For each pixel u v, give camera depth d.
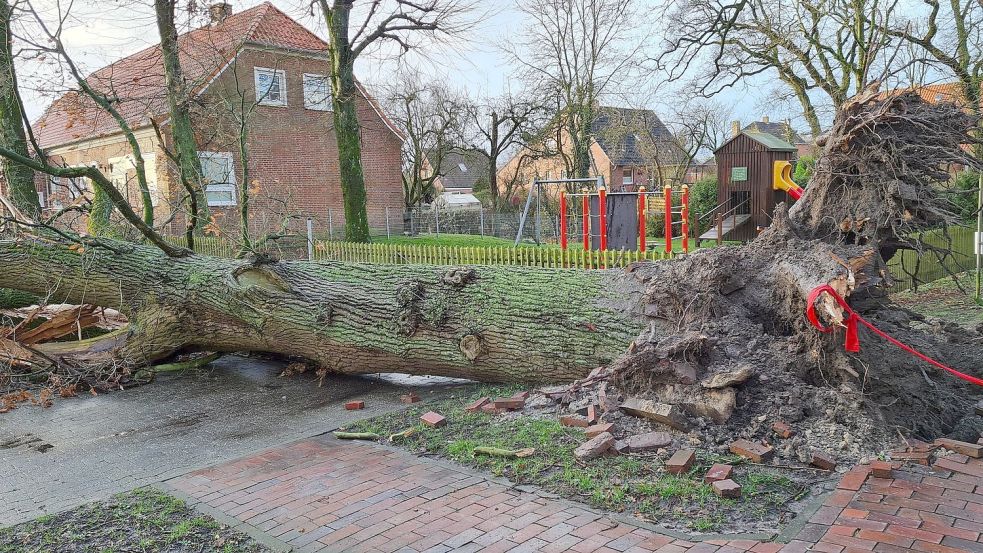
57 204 15.30
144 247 8.95
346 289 7.37
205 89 18.42
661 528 3.45
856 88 14.75
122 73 21.20
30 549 3.66
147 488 4.55
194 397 7.30
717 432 4.59
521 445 4.76
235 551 3.53
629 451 4.49
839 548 3.09
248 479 4.61
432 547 3.40
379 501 4.05
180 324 8.27
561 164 37.75
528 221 28.38
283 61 22.77
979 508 3.41
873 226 5.08
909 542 3.10
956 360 5.41
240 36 20.75
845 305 4.39
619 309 5.93
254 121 21.89
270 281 7.66
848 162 5.26
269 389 7.54
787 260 5.16
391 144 26.66
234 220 20.81
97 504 4.28
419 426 5.50
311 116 23.75
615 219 14.40
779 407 4.66
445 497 4.04
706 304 5.37
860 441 4.29
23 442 5.86
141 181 11.76
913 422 4.54
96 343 8.80
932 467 3.97
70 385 7.56
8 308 10.84
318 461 4.92
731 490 3.72
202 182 11.99
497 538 3.45
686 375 4.89
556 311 6.16
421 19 18.28
